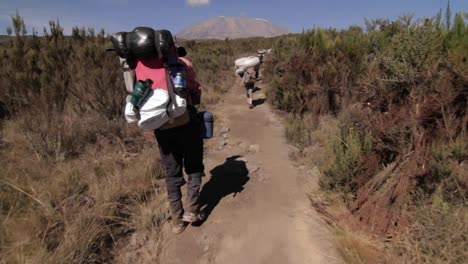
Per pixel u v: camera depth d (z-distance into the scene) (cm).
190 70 266
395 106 326
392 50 340
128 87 248
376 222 266
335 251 257
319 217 305
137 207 317
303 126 573
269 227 296
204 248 270
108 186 330
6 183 301
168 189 282
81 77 545
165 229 294
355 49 636
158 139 270
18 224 258
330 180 340
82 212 274
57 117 477
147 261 255
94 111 548
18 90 505
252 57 860
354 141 328
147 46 227
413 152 284
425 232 232
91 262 240
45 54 571
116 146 464
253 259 256
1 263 219
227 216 316
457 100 289
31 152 411
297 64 724
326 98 630
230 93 1088
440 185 268
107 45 617
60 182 330
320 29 721
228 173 418
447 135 282
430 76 301
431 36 312
